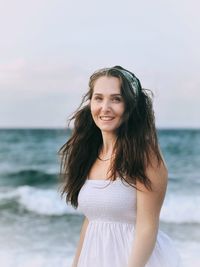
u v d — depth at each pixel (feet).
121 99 11.64
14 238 48.55
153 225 11.51
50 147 94.68
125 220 11.76
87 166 12.50
